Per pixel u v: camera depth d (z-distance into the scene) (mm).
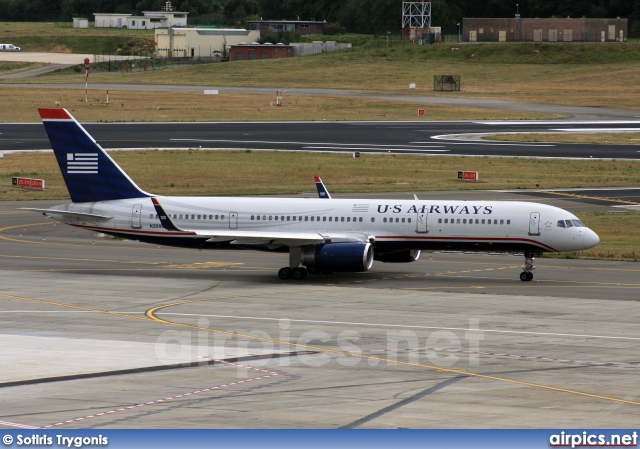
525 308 179500
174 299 189625
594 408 107688
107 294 195000
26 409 105812
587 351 140875
